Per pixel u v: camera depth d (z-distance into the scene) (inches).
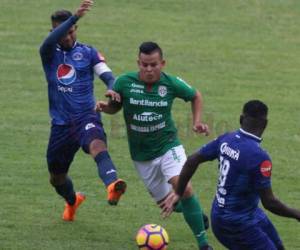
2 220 1376.7
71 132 1317.7
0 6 2945.4
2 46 2581.2
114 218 1409.9
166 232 1235.2
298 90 2285.9
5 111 2039.9
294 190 1574.8
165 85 1245.7
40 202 1471.5
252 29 2837.1
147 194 1536.7
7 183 1562.5
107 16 2898.6
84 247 1279.5
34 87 2242.9
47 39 1305.4
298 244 1316.4
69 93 1320.1
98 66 1333.7
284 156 1779.0
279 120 2032.5
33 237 1310.3
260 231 1063.6
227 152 1053.8
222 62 2512.3
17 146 1792.6
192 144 1845.5
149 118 1244.5
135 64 2460.6
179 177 1102.4
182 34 2758.4
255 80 2362.2
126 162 1713.8
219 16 2947.8
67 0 3034.0
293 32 2827.3
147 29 2790.4
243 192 1049.5
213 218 1077.8
